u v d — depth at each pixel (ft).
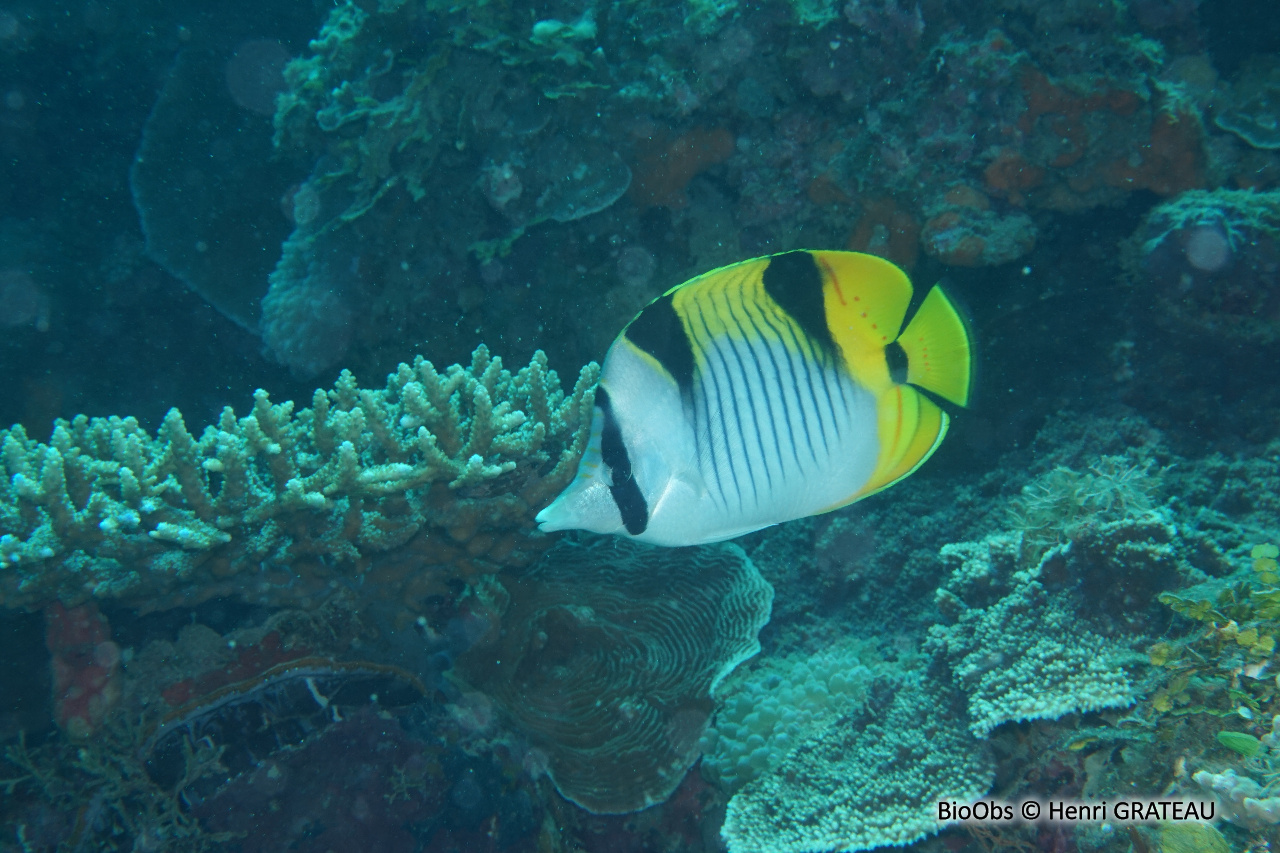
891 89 2.08
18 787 1.54
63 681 1.57
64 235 3.70
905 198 2.08
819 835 1.45
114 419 1.78
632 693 1.82
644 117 2.24
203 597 1.66
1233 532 1.61
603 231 2.44
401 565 1.76
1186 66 2.28
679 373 1.20
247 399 3.60
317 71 2.71
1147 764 1.29
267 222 3.51
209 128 3.64
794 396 1.20
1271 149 2.02
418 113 2.25
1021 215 1.99
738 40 2.09
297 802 1.52
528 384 1.79
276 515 1.64
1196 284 1.84
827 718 1.70
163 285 3.62
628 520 1.22
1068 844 1.32
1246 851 1.17
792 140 2.22
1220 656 1.28
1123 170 1.96
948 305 1.17
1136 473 1.70
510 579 1.90
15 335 3.43
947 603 1.60
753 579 2.02
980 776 1.40
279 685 1.64
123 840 1.53
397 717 1.62
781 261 1.18
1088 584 1.43
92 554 1.60
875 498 2.21
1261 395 1.81
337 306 2.59
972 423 2.12
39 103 3.74
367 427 1.74
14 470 1.65
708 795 1.80
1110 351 1.99
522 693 1.83
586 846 1.80
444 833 1.53
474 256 2.50
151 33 3.75
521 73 2.23
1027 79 1.91
